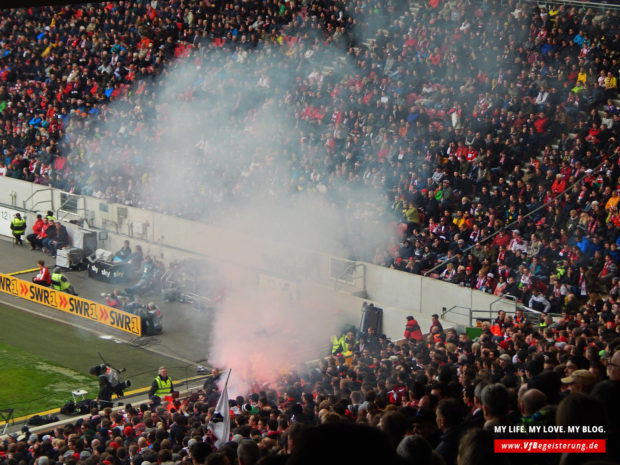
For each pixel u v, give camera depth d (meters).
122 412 24.05
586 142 31.97
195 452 10.68
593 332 19.89
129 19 51.94
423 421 8.83
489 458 5.97
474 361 18.45
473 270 31.19
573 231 29.45
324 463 3.61
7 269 41.62
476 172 34.09
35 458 19.22
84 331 35.31
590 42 36.09
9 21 56.34
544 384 9.12
